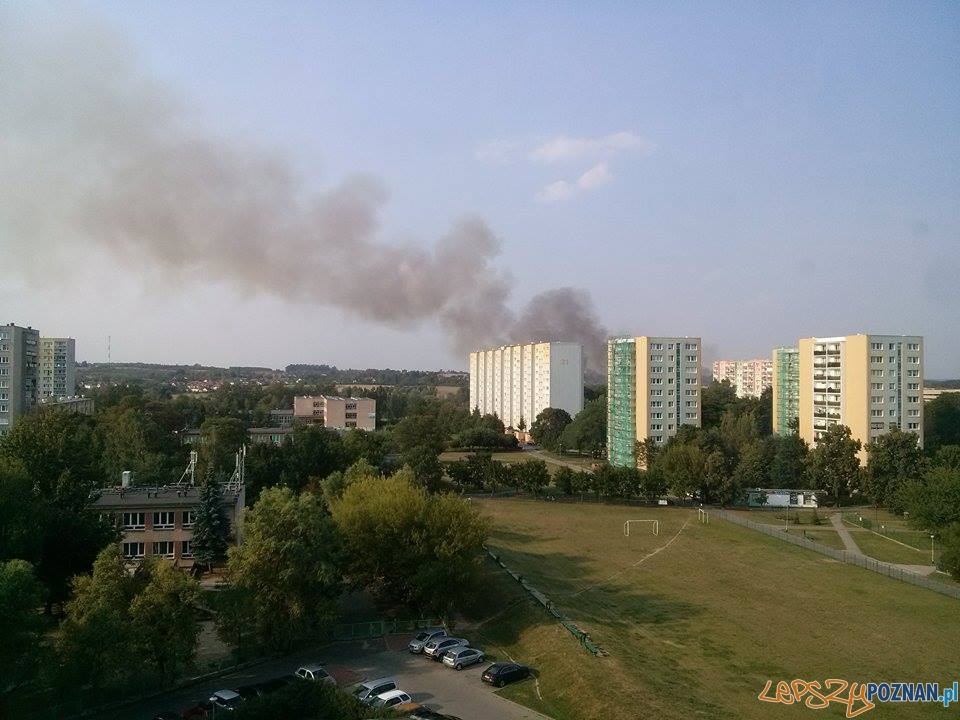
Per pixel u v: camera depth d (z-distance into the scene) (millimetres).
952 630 62438
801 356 155000
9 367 136125
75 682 41219
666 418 157500
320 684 40969
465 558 60156
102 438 124375
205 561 70625
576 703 42156
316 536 53844
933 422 171375
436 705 42344
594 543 94562
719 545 95188
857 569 83750
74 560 60656
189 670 47438
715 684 48375
